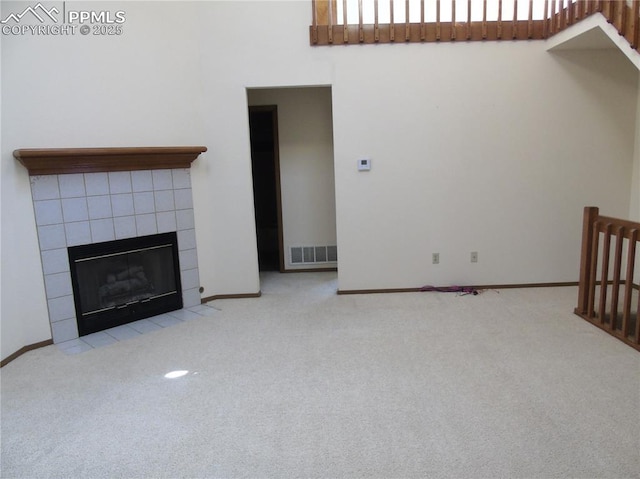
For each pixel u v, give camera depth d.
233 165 4.36
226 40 4.20
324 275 5.45
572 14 3.81
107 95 3.66
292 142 5.36
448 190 4.46
